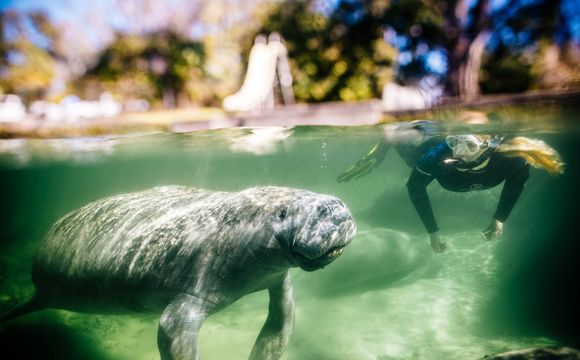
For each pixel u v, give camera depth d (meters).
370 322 2.56
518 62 7.21
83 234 1.90
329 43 7.17
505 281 3.13
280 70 5.82
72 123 3.61
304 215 1.43
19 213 11.05
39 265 2.06
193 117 4.13
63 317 2.59
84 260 1.83
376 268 3.00
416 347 2.26
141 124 3.60
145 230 1.72
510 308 2.77
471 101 3.77
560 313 2.69
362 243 3.12
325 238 1.37
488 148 1.95
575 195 4.20
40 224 6.37
